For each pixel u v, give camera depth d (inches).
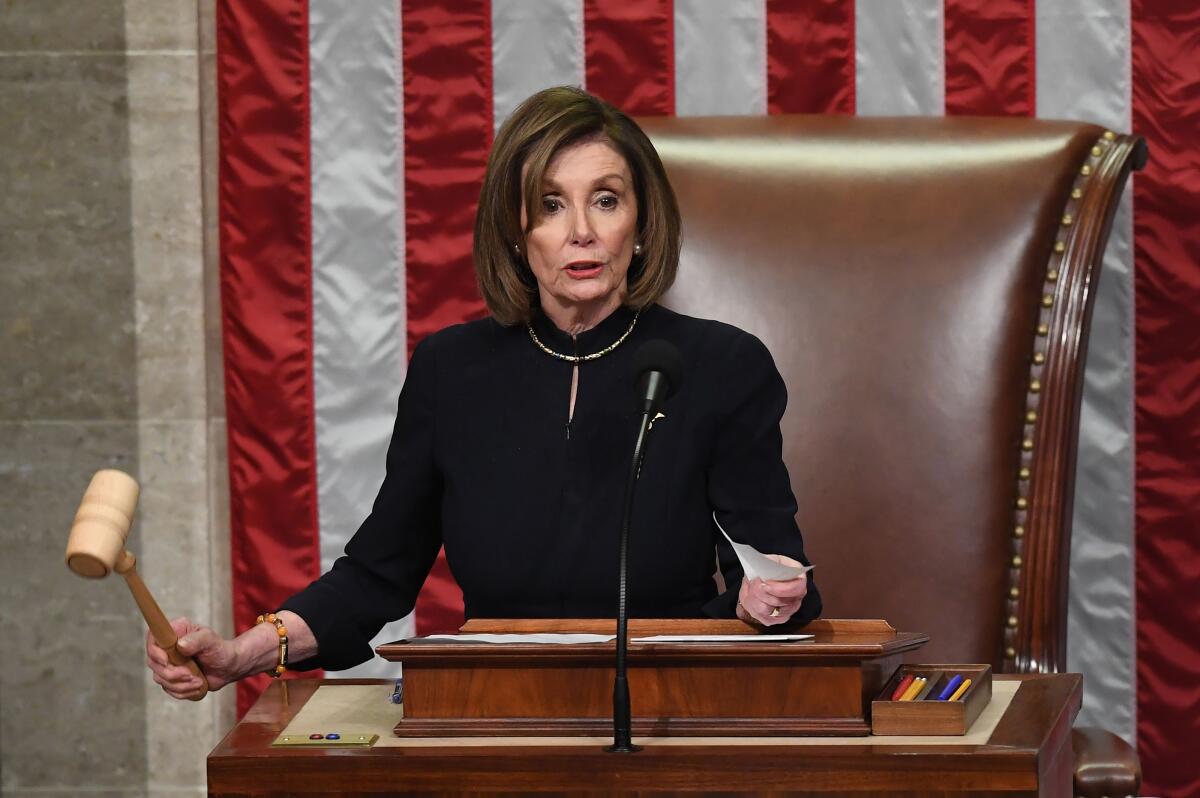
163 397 548.1
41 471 551.8
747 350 342.6
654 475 332.2
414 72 527.8
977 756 249.4
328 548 534.6
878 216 457.1
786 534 330.6
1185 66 512.1
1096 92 514.9
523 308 345.7
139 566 551.8
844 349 451.2
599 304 344.2
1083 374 453.4
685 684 272.2
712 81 522.9
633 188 335.0
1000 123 469.1
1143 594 518.6
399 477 349.7
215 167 540.4
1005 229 452.8
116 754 556.1
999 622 444.8
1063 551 447.8
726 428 336.5
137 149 542.3
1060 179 457.1
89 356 548.4
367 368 531.8
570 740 270.7
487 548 334.3
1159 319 513.7
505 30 526.6
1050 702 295.4
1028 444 448.8
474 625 299.1
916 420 447.8
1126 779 338.3
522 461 336.8
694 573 334.6
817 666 269.1
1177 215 511.5
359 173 529.3
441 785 258.7
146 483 550.3
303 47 527.5
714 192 464.1
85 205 544.7
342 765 260.2
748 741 264.8
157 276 545.3
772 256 456.8
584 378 341.4
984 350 447.8
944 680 290.7
